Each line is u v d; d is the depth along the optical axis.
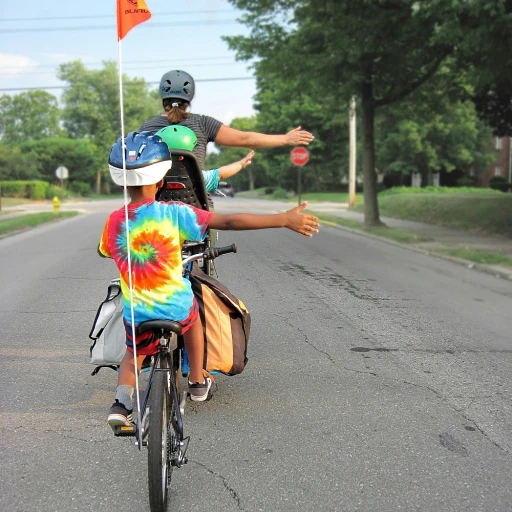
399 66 18.97
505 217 19.94
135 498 3.61
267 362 6.17
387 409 4.99
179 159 4.27
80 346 6.64
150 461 3.20
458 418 4.82
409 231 19.75
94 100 80.31
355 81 19.45
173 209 3.49
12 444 4.30
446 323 7.85
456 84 21.42
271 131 55.69
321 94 21.70
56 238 17.72
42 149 67.19
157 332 3.48
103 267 11.81
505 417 4.85
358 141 55.50
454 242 16.69
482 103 21.64
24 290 9.62
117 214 3.53
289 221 3.50
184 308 3.58
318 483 3.78
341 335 7.18
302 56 19.45
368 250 15.30
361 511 3.47
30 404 5.03
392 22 16.38
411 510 3.49
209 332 4.54
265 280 10.50
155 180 3.48
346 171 58.31
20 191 50.50
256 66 21.58
